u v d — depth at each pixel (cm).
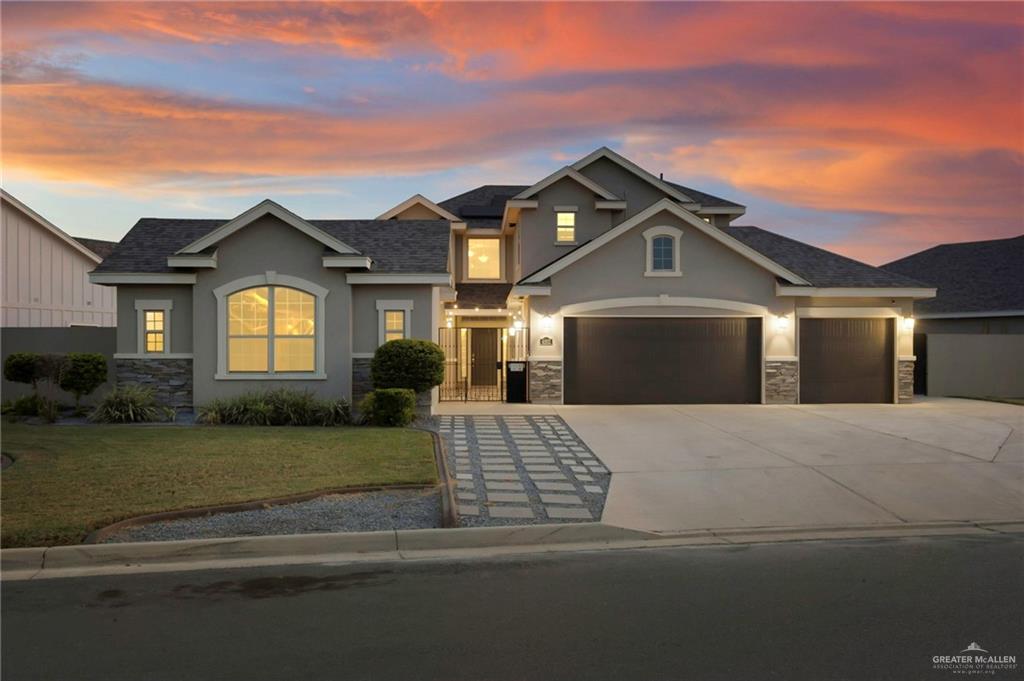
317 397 1717
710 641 483
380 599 566
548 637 489
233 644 478
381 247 1888
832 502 903
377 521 785
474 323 2538
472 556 695
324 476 972
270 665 446
